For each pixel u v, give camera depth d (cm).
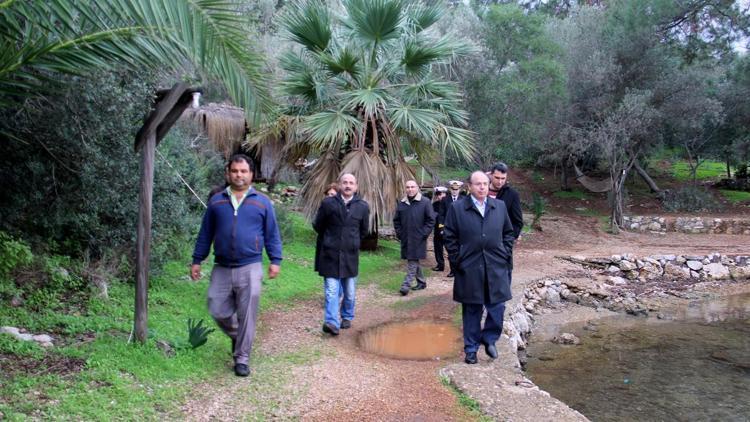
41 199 583
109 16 335
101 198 605
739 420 511
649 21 1891
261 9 1820
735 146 2222
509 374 495
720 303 1088
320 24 1052
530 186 2383
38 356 414
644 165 2383
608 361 697
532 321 886
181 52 383
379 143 1138
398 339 613
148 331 502
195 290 692
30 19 338
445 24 1778
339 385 455
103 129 571
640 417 516
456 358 547
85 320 506
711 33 2100
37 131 549
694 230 1789
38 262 562
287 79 1095
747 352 744
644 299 1098
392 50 1123
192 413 379
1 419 319
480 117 1702
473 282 511
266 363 496
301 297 775
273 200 1485
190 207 910
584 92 1883
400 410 411
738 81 2205
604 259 1272
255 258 457
